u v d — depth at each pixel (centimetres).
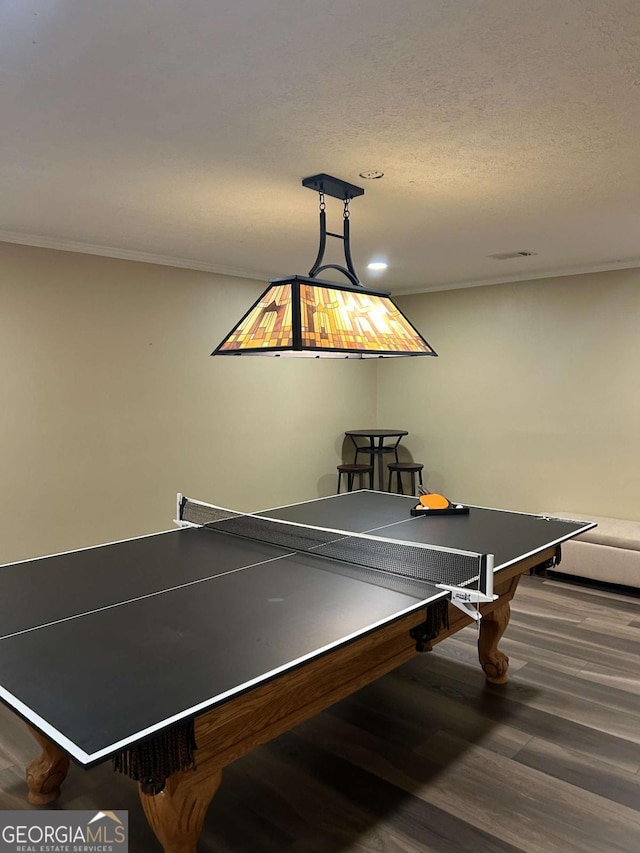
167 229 371
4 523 390
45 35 158
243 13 149
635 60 174
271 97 196
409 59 172
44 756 228
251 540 285
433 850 204
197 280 492
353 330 243
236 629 182
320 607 200
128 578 231
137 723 132
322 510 357
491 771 245
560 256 457
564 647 358
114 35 158
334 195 296
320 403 604
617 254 450
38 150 241
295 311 226
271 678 153
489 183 284
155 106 202
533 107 205
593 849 204
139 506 462
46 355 404
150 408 465
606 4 146
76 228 368
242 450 534
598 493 512
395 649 222
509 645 362
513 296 553
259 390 546
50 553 412
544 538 288
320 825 216
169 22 152
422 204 316
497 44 165
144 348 458
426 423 625
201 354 498
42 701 142
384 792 234
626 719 282
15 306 388
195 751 159
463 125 219
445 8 147
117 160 252
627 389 492
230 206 320
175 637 177
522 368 552
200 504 348
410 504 374
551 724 279
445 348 605
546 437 541
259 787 237
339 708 295
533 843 207
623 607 421
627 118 214
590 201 313
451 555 249
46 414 406
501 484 573
